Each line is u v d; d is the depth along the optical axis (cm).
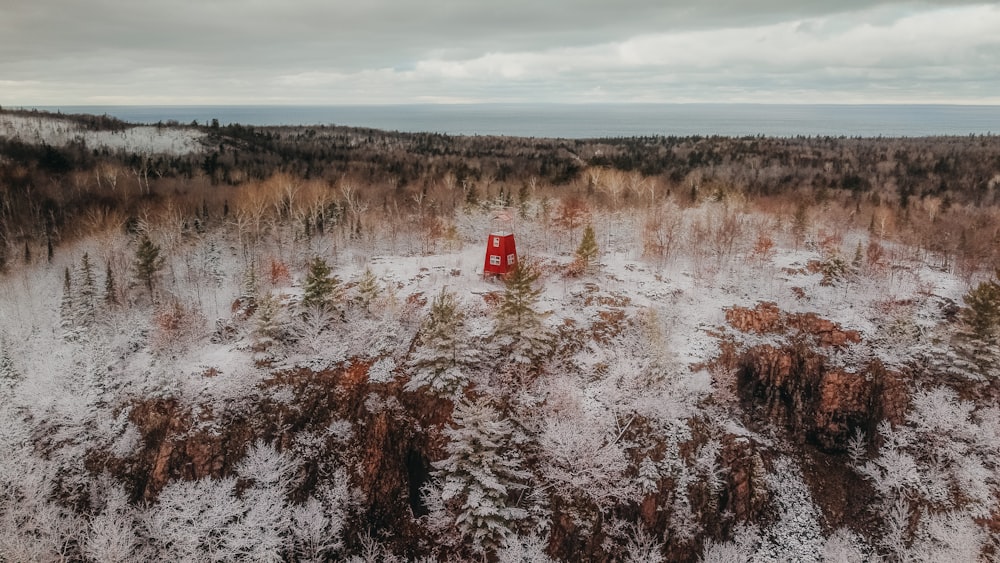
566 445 3653
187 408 3969
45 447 3850
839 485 3962
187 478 3734
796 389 4394
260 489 3675
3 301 5281
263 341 4322
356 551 3556
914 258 6138
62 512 3569
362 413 4025
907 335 4503
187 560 3331
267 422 3962
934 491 3756
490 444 3294
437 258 5997
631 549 3419
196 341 4625
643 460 3722
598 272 5619
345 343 4447
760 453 3966
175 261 6250
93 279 5291
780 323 4775
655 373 4097
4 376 4338
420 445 3841
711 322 4812
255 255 6425
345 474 3803
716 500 3684
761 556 3553
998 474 3747
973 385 4138
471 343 4322
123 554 3312
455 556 3412
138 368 4328
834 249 5806
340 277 5447
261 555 3362
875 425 4153
